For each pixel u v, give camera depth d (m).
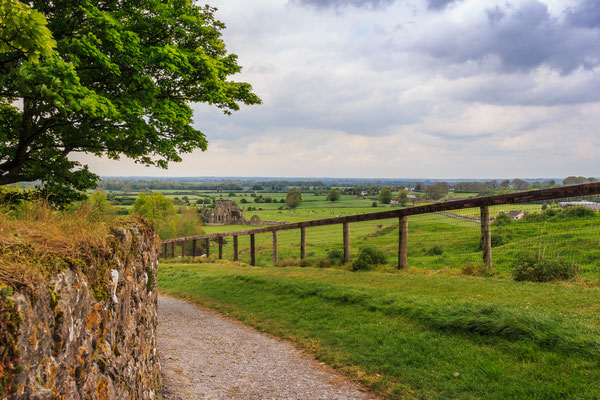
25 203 3.29
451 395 4.45
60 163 9.97
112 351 2.98
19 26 4.43
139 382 3.73
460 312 6.38
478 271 9.60
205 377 5.66
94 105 6.99
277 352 6.84
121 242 3.44
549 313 5.74
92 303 2.61
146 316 4.35
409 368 5.25
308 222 16.81
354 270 13.18
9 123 8.93
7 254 2.01
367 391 4.98
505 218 15.48
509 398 4.14
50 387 1.94
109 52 8.58
